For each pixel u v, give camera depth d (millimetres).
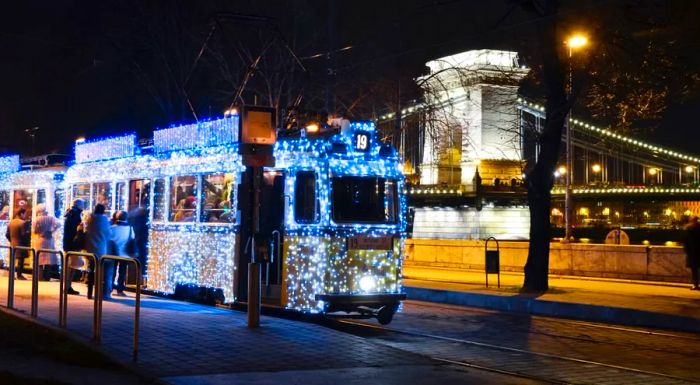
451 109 32844
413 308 17750
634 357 11703
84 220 17500
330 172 13000
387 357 9906
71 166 21172
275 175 13672
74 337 10359
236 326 11680
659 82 19391
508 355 11391
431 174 56219
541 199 20125
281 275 13391
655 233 56781
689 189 68125
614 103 20531
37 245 18828
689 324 14945
